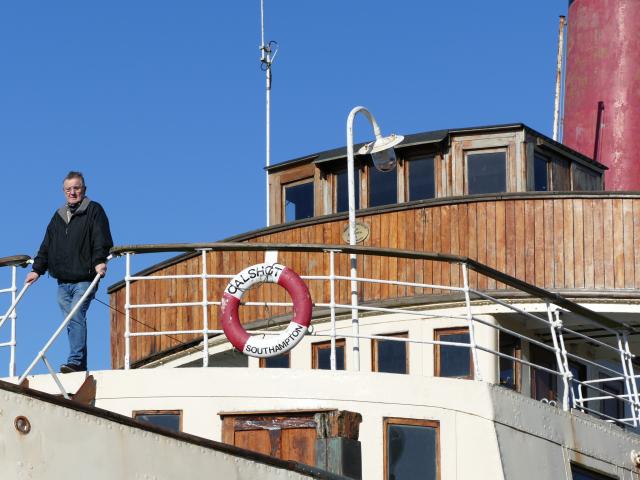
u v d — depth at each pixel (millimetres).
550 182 24141
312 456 16656
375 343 21938
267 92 28734
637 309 21922
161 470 13680
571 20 28750
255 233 23625
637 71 27812
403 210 22719
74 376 17328
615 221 22188
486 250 22234
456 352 21406
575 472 18609
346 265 22734
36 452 12883
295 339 17469
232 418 17016
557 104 28078
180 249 17812
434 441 17219
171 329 23906
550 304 19281
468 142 23594
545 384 21875
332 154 24250
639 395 20078
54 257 17656
